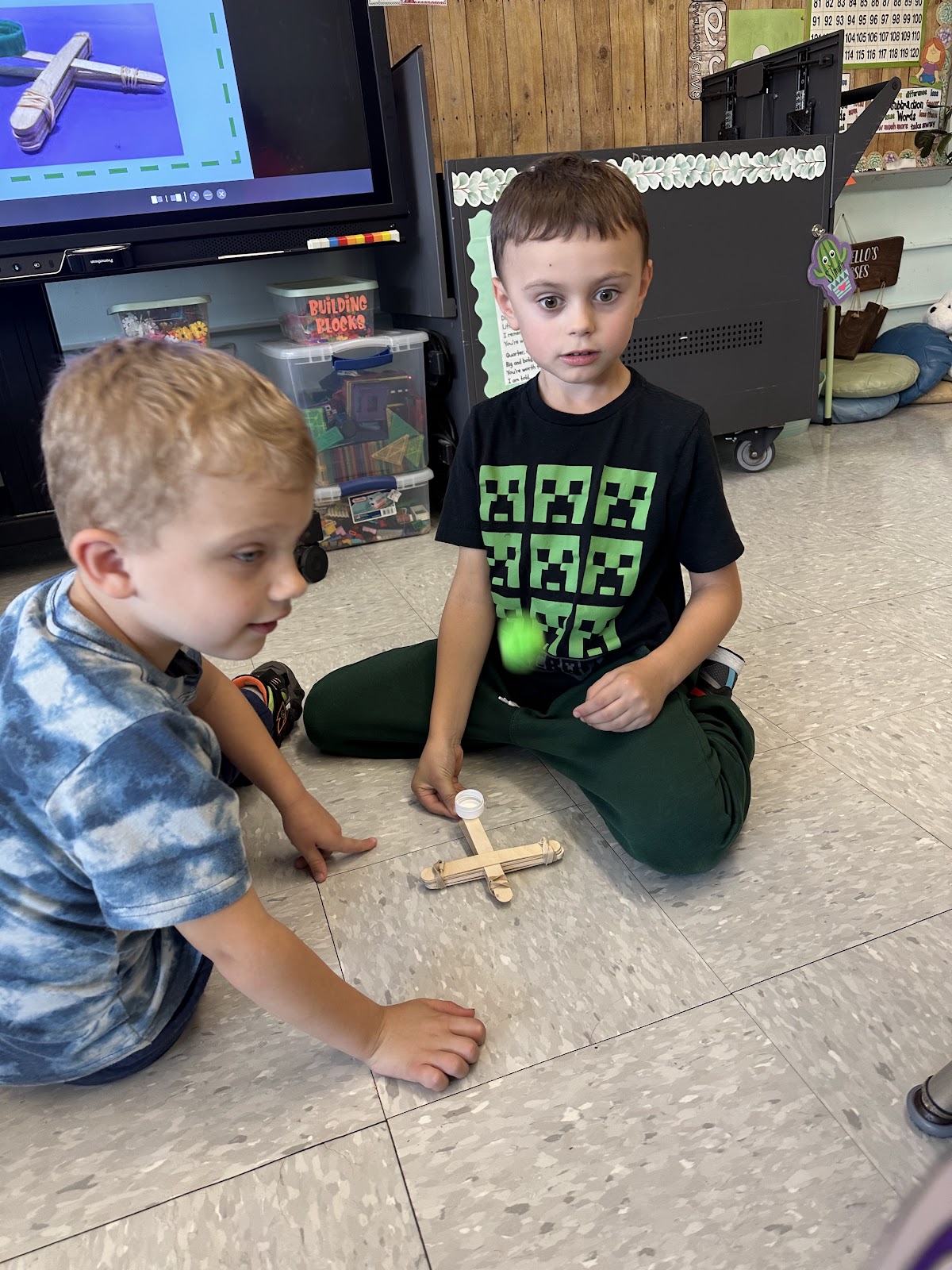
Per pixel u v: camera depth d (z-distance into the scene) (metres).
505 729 1.00
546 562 0.94
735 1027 0.68
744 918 0.79
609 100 2.42
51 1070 0.64
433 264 1.81
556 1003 0.71
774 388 2.11
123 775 0.52
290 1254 0.55
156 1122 0.64
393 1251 0.55
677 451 0.88
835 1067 0.64
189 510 0.49
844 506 1.91
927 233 3.02
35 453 1.80
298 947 0.60
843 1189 0.56
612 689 0.84
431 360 1.88
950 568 1.53
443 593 1.61
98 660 0.53
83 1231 0.57
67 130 1.59
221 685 0.82
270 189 1.72
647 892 0.83
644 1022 0.69
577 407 0.91
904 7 2.69
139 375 0.50
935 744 1.03
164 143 1.64
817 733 1.07
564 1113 0.62
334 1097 0.65
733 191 1.91
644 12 2.38
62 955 0.59
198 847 0.54
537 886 0.85
